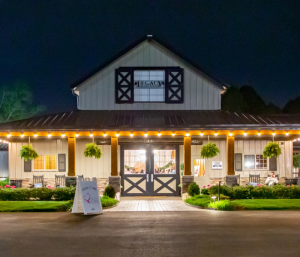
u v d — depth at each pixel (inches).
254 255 267.4
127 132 656.4
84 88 753.0
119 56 752.3
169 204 572.7
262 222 392.8
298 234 333.4
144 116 702.5
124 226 375.6
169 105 752.3
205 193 627.8
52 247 291.7
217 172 742.5
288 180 722.8
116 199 611.8
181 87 753.6
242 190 585.6
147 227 369.7
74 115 714.8
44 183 729.0
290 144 753.6
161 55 759.1
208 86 759.7
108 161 730.8
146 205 560.1
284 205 501.0
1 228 366.3
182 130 644.7
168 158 719.1
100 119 683.4
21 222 398.9
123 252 276.5
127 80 751.7
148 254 271.0
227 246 292.4
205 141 743.7
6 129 634.8
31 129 634.8
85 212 454.0
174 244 299.4
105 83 753.6
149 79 756.0
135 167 715.4
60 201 557.3
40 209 479.5
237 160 745.6
